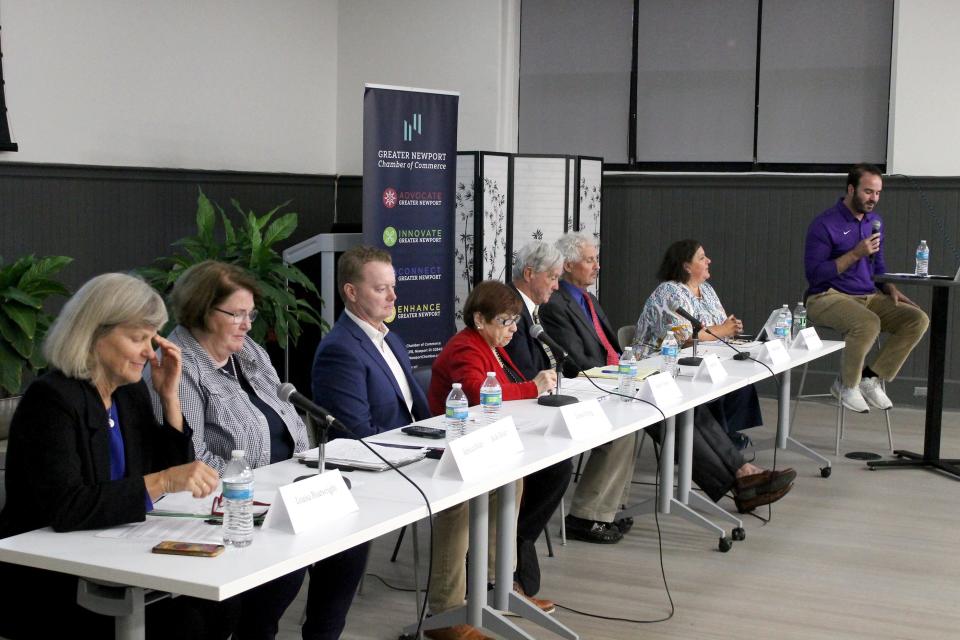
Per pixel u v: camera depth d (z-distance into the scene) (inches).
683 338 199.0
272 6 302.4
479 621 119.6
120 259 254.7
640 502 181.3
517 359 159.9
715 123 311.6
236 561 74.7
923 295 285.1
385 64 327.3
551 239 288.8
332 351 128.6
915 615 138.9
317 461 105.0
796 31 301.6
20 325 171.6
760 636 130.6
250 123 296.7
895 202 284.5
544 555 161.8
